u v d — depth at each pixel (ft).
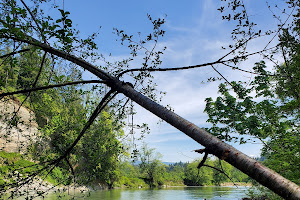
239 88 13.96
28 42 10.61
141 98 10.19
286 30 11.94
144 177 223.51
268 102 18.44
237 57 10.91
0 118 13.60
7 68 12.65
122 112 14.42
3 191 11.89
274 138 20.72
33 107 15.01
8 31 9.90
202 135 7.36
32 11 12.14
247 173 6.01
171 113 8.70
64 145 14.43
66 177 14.06
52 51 11.68
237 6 10.80
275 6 12.28
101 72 11.89
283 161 20.22
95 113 12.91
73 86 15.02
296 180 19.34
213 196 100.63
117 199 76.84
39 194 12.57
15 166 13.03
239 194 111.04
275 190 5.38
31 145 14.55
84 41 12.78
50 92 14.90
